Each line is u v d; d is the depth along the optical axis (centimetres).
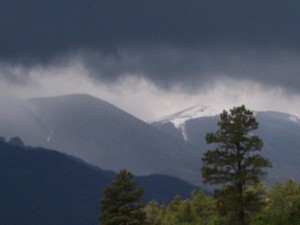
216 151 13625
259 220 15100
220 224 14462
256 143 13550
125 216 15612
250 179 13350
